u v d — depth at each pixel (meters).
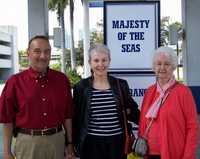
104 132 4.93
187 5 11.27
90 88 4.97
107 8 6.84
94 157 4.97
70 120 5.00
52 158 4.75
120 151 5.00
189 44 11.32
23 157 4.70
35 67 4.67
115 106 4.97
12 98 4.69
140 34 6.84
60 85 4.78
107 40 6.86
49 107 4.68
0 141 9.74
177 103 4.49
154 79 6.82
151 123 4.63
